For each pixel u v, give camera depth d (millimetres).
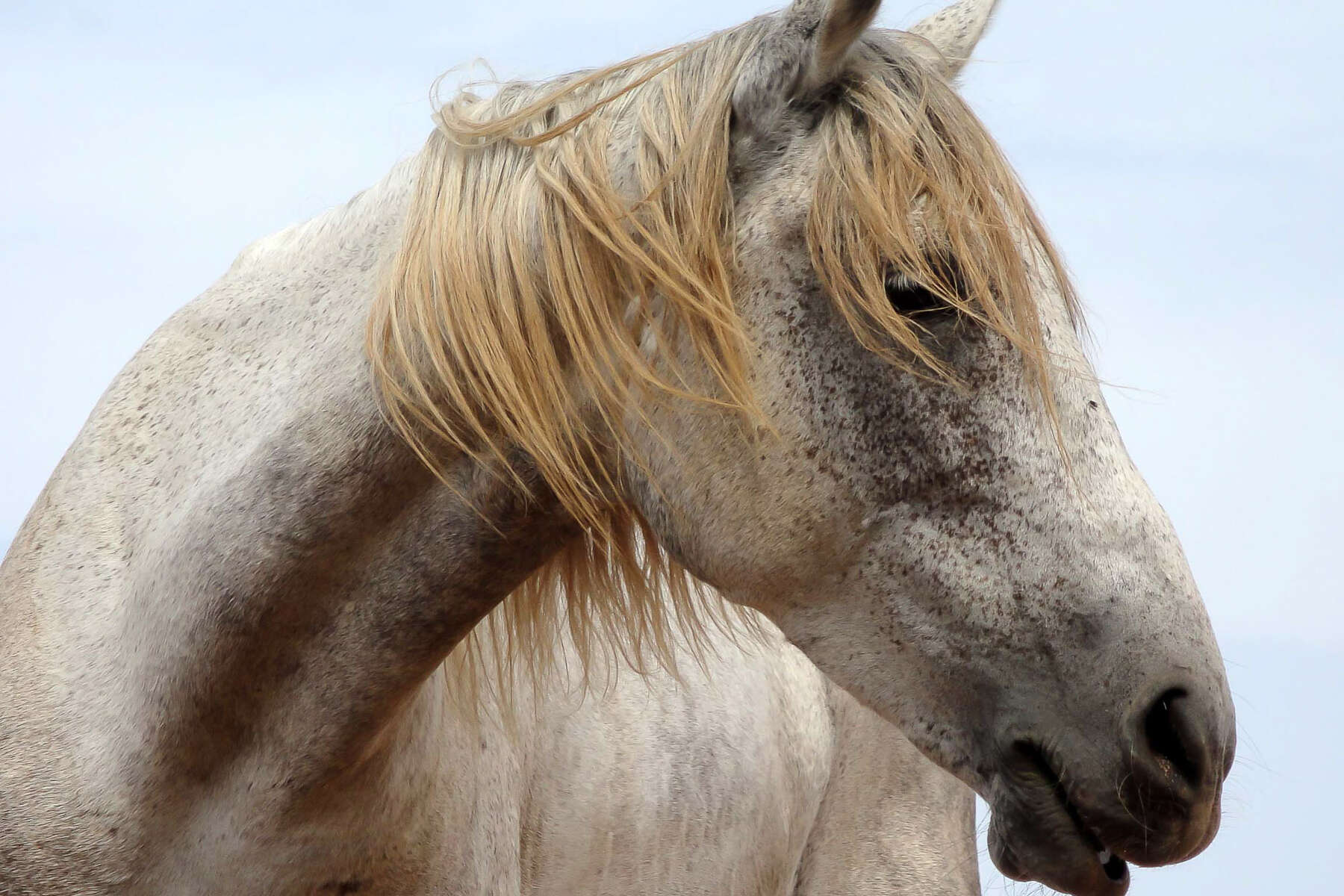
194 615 3871
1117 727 3391
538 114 3818
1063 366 3539
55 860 3932
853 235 3479
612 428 3748
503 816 4684
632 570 4145
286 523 3842
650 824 5527
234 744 3949
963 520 3537
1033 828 3529
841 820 6793
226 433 4055
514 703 4438
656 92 3770
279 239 4477
